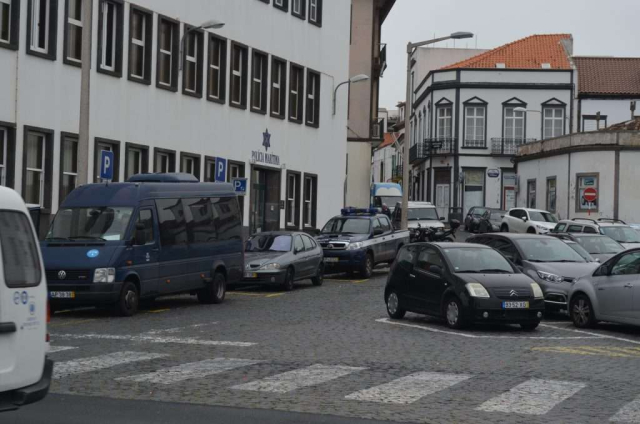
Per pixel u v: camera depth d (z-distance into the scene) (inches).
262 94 1624.0
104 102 1204.5
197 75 1427.2
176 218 893.8
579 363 578.9
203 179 1437.0
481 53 3759.8
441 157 3304.6
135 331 707.4
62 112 1127.6
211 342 647.1
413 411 416.8
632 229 1433.3
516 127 3240.7
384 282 1247.5
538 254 899.4
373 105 2669.8
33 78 1080.8
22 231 351.3
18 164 1061.1
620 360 596.7
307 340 667.4
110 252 806.5
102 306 842.2
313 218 1809.8
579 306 784.9
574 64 3272.6
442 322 807.1
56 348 605.3
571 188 2349.9
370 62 2512.3
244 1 1547.7
